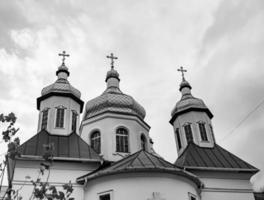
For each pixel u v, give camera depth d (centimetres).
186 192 1895
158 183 1825
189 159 2456
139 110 2920
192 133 2836
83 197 2023
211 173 2375
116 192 1831
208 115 3005
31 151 2155
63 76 2956
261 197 2572
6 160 733
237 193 2338
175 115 3023
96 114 2750
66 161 2155
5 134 738
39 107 2781
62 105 2669
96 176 1933
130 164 1906
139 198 1773
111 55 3362
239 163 2466
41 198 763
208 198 2269
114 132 2636
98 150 2605
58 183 2070
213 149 2692
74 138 2458
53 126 2527
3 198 800
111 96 2869
